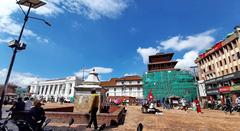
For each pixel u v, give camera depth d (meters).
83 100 10.56
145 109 18.56
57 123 8.82
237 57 31.89
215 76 39.75
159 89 55.97
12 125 7.91
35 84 88.50
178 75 54.97
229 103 19.27
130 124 9.60
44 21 9.14
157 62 62.03
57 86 80.38
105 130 7.60
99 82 11.87
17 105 7.57
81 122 9.02
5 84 7.22
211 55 41.50
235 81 30.97
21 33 8.21
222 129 8.71
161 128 8.74
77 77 75.31
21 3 8.41
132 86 76.62
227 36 35.81
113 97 62.50
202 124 10.30
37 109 6.25
